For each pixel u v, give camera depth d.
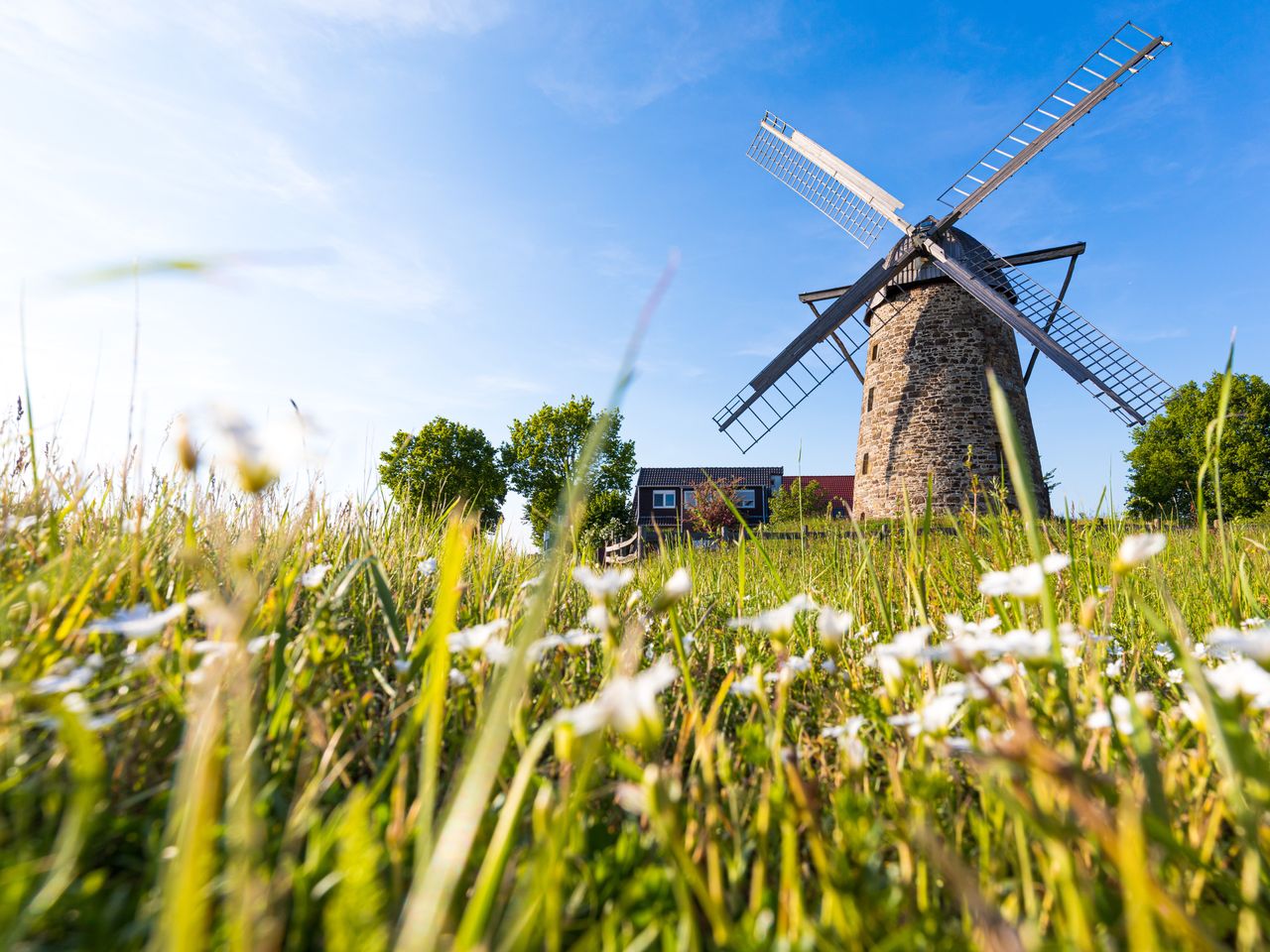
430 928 0.66
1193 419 35.59
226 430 0.72
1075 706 1.52
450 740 1.56
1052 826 0.87
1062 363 19.98
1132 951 0.73
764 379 25.20
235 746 1.03
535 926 0.88
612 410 0.76
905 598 2.64
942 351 22.62
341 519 3.34
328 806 1.31
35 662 1.41
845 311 24.06
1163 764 1.41
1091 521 2.77
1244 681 1.08
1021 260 21.81
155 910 0.88
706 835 1.13
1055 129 19.92
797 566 4.14
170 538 2.64
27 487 2.90
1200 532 2.57
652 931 0.88
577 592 3.07
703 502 20.61
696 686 2.21
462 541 0.94
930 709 1.17
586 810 1.35
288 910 0.96
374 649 2.27
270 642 1.56
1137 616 2.74
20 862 0.94
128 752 1.29
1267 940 0.91
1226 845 1.26
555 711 1.80
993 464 21.38
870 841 1.13
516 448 41.50
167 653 1.56
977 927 0.83
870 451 23.91
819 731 1.80
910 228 23.22
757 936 0.90
